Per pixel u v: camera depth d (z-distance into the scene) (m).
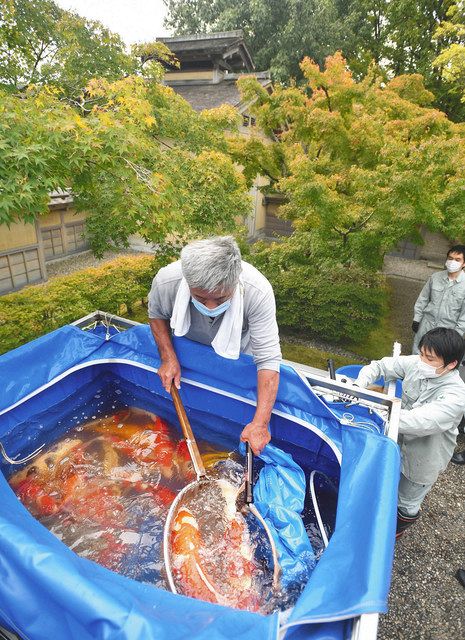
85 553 1.51
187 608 1.00
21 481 1.83
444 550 2.65
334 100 5.83
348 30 14.70
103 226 4.41
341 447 1.79
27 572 0.98
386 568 1.06
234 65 13.16
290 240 6.16
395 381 2.43
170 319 2.11
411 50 13.25
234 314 1.76
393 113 5.95
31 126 2.41
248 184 6.79
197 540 1.49
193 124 5.36
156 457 1.99
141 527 1.63
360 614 0.95
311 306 5.69
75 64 5.54
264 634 0.88
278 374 1.88
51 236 10.80
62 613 0.96
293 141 6.34
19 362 2.14
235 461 1.99
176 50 11.93
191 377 2.21
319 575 1.09
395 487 1.38
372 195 4.42
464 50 6.29
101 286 5.76
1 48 5.16
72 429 2.18
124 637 0.84
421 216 4.32
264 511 1.65
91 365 2.45
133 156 3.02
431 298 4.06
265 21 15.85
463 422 3.77
